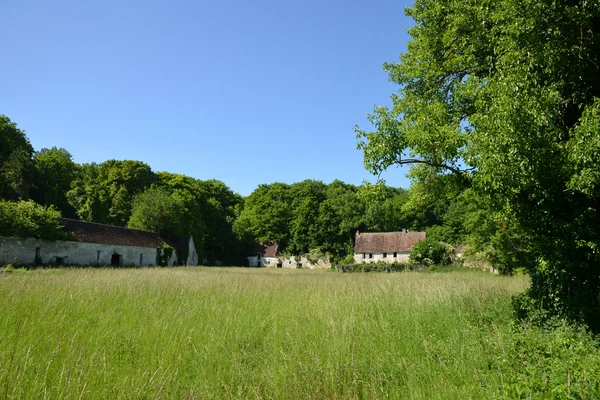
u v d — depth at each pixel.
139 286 14.03
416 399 5.37
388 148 10.37
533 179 8.23
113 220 64.50
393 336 8.04
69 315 8.66
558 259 9.16
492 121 8.19
